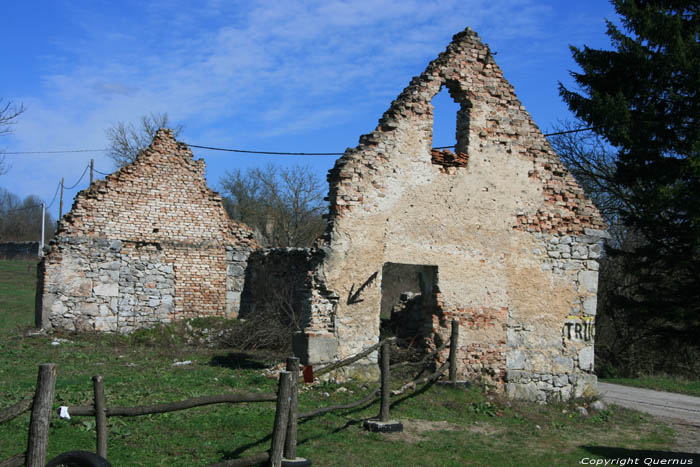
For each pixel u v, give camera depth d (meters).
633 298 24.11
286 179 37.88
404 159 11.91
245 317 19.58
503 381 12.34
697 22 20.14
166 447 7.46
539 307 12.78
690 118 20.00
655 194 19.47
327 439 8.24
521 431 9.98
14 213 71.56
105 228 18.42
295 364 7.05
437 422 9.77
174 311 19.08
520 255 12.72
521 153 12.97
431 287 12.18
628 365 24.27
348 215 11.34
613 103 19.61
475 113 12.62
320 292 11.20
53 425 7.86
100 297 18.14
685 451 9.52
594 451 9.12
